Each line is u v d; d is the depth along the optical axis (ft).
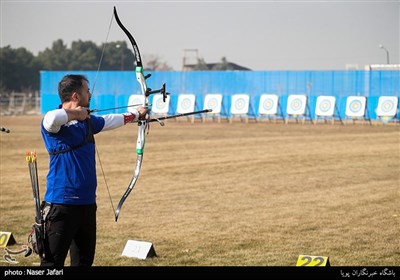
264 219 29.68
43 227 15.99
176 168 47.93
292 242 25.25
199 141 70.13
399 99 103.91
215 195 36.27
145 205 33.35
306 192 37.17
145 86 18.62
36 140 70.79
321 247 24.43
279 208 32.35
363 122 104.01
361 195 36.01
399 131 84.64
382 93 105.29
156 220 29.60
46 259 15.96
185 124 102.27
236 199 34.94
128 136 77.56
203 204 33.55
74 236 16.61
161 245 24.89
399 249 24.12
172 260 22.62
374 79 105.60
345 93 107.65
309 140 70.74
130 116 17.66
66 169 15.98
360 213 30.91
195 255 23.34
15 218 29.86
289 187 38.99
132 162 51.78
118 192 37.47
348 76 107.14
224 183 40.65
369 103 105.19
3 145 65.16
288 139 72.18
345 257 22.93
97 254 23.43
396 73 103.86
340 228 27.71
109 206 33.12
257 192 37.22
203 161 52.19
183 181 41.63
